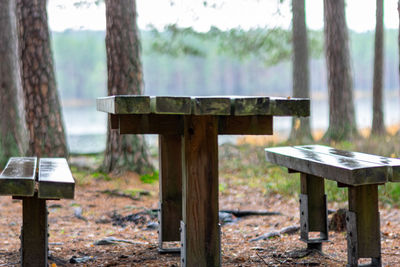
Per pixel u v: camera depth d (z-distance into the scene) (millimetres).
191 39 17000
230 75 63750
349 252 3258
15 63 10312
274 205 7004
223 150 11391
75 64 63062
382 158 3350
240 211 6363
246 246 4512
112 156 9055
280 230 5051
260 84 63062
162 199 4086
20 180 2832
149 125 3213
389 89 61250
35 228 3232
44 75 8547
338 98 12258
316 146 4477
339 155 3643
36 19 8477
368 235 3213
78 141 17234
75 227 5801
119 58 8688
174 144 4066
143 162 9055
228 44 16422
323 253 4051
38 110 8531
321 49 17281
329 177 3080
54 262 3869
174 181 4090
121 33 8672
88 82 63281
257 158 10094
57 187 2793
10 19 10297
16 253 4254
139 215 6301
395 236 4809
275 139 11758
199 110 2930
